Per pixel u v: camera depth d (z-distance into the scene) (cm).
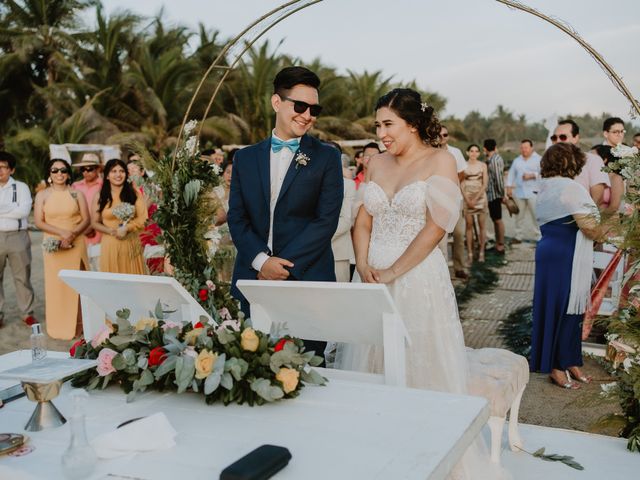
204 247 356
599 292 471
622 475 308
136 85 2805
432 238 305
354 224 352
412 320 308
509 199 1206
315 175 338
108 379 216
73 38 2994
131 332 227
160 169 355
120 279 270
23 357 279
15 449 173
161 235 356
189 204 349
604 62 289
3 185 679
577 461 325
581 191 450
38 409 192
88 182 751
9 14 3088
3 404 212
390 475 153
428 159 317
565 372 477
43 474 158
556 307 466
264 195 342
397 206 318
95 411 202
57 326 636
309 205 340
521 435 360
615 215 330
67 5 3131
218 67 346
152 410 202
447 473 163
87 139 2531
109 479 154
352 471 155
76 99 2803
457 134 4081
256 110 3139
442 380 306
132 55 3039
